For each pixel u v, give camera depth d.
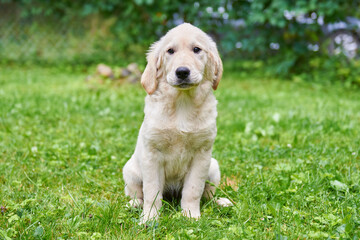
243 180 3.37
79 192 3.08
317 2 8.67
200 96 2.70
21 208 2.64
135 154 3.01
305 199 2.87
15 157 3.79
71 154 3.90
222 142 4.44
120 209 2.70
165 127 2.66
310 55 9.46
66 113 5.53
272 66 9.45
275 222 2.50
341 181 3.25
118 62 10.15
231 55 10.39
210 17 9.66
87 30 10.74
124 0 9.98
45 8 10.55
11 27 10.87
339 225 2.50
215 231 2.44
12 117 5.24
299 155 3.92
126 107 6.07
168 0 9.46
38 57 10.87
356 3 8.88
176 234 2.38
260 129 4.77
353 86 8.39
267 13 8.74
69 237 2.37
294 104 6.58
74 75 9.34
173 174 2.89
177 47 2.69
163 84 2.72
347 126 4.89
